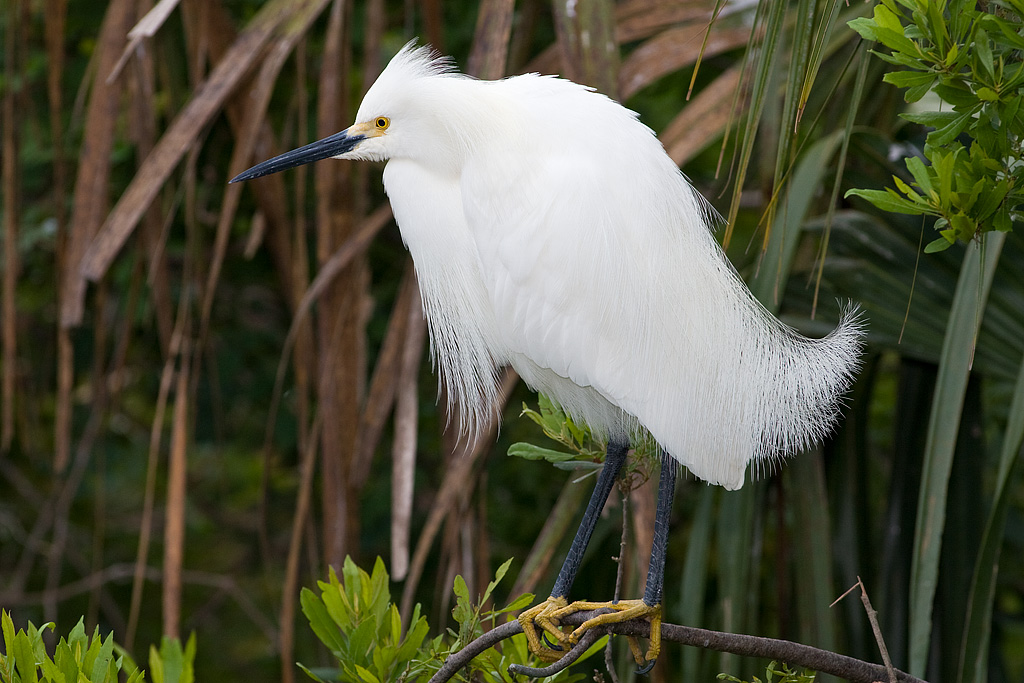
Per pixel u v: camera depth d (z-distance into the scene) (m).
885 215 5.59
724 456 3.93
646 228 4.05
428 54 4.84
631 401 4.03
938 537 4.15
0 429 10.27
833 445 6.23
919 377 5.99
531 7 6.82
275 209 6.64
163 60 6.74
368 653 4.01
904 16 3.09
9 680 3.60
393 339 5.67
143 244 6.63
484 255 4.26
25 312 9.21
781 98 5.72
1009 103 2.85
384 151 4.66
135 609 5.59
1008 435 3.95
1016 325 5.27
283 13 5.48
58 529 9.73
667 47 5.75
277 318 9.99
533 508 8.96
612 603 3.89
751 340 4.04
